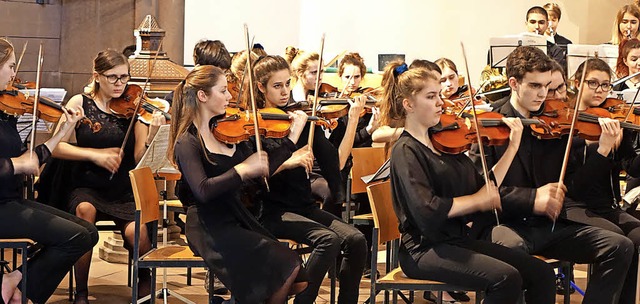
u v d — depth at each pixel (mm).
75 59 8125
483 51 9281
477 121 3941
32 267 4191
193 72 3852
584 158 4359
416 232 3762
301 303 4062
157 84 6129
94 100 4906
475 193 3727
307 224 4148
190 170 3729
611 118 4383
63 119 4703
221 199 3822
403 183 3686
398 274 3863
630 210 4801
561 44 8414
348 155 4953
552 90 4508
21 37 8008
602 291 3965
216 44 5137
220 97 3834
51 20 8117
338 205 5086
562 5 9664
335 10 9305
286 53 6266
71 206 4727
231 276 3770
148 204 4145
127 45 7992
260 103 4438
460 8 9219
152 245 4598
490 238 4066
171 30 7965
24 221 4141
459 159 3838
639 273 4145
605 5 9766
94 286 5160
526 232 4094
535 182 4176
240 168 3719
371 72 8586
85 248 4242
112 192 4848
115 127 4879
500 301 3557
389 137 5047
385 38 9250
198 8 8984
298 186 4289
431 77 3746
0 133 4223
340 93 5633
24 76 8039
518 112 4215
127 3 7961
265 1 9250
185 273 5512
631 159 4438
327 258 4051
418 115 3771
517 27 9312
